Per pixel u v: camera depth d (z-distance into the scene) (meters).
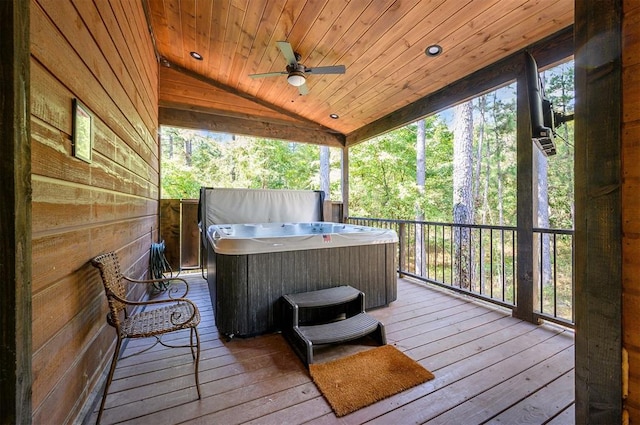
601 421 0.72
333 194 10.72
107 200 1.77
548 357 1.95
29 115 0.82
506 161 10.35
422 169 8.96
